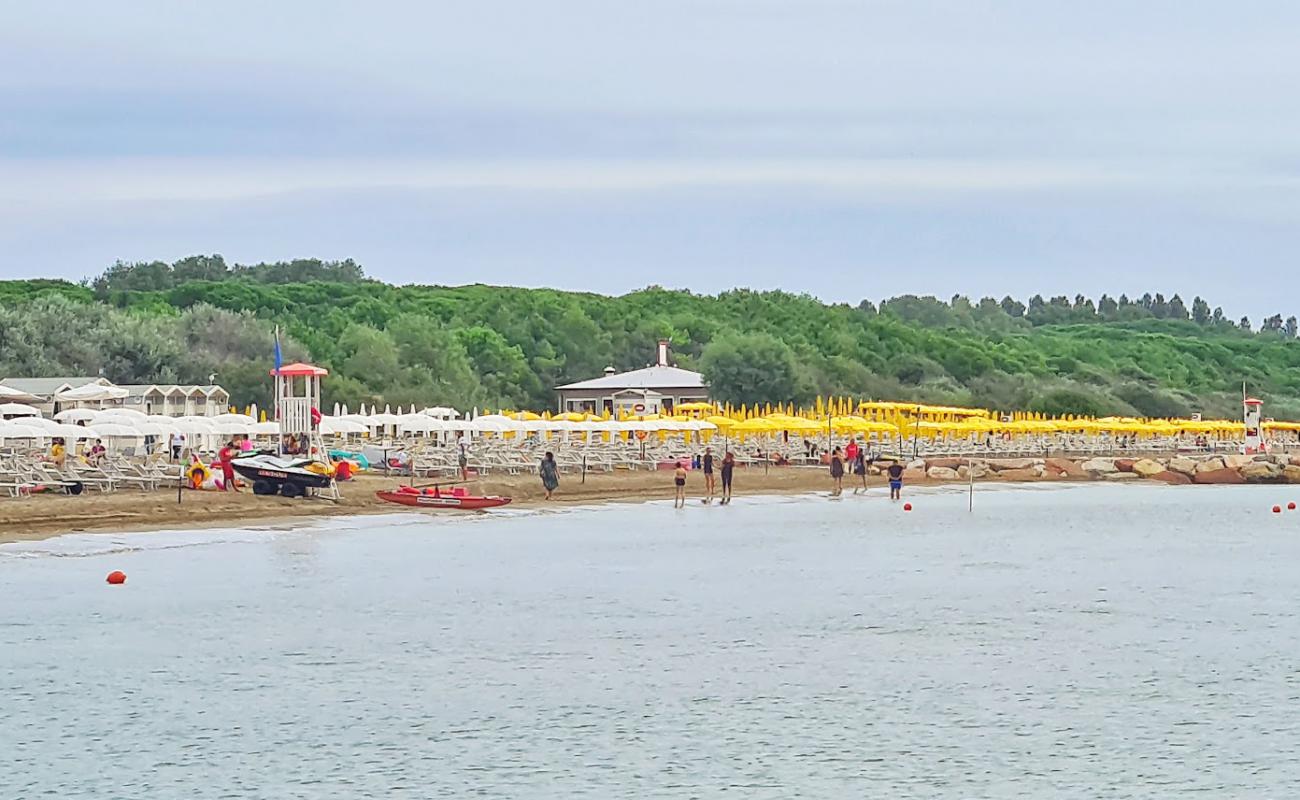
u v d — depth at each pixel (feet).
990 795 129.08
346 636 190.80
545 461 371.56
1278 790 131.03
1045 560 286.05
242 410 538.06
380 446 415.64
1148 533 345.51
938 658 183.21
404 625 199.52
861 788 130.93
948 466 534.78
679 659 180.75
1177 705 159.63
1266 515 402.72
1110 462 558.56
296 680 166.20
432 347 623.36
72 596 211.61
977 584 249.55
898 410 595.06
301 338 627.46
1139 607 225.56
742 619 209.56
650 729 148.46
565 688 164.55
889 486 450.30
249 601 212.84
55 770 132.57
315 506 316.40
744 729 148.56
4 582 221.66
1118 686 168.14
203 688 161.68
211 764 134.82
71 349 533.14
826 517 364.17
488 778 132.16
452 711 154.10
